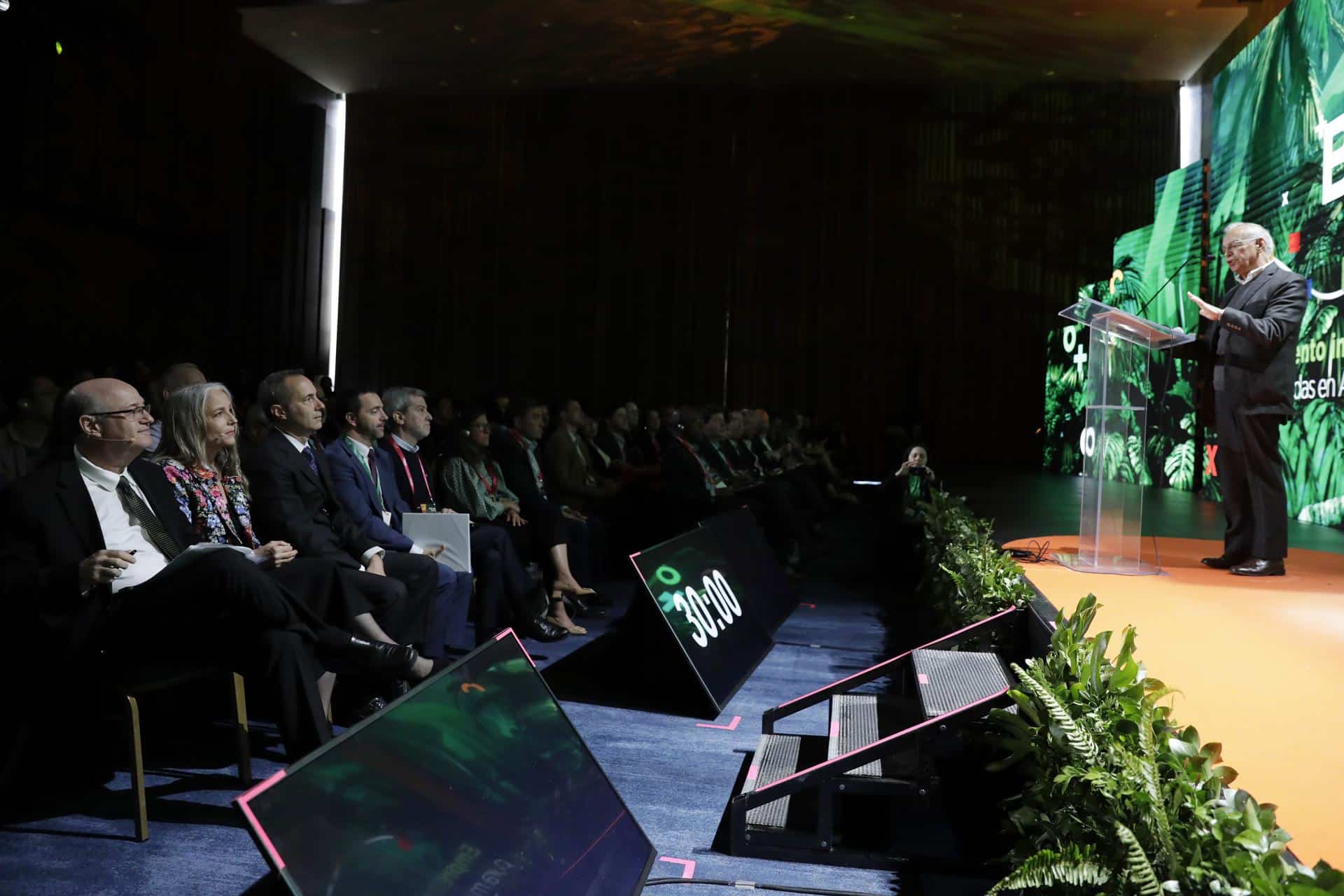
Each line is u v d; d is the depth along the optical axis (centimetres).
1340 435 766
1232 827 130
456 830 157
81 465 261
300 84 1570
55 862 220
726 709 365
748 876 227
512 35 1391
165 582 246
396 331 1720
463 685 180
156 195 1182
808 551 812
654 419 1119
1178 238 1207
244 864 221
